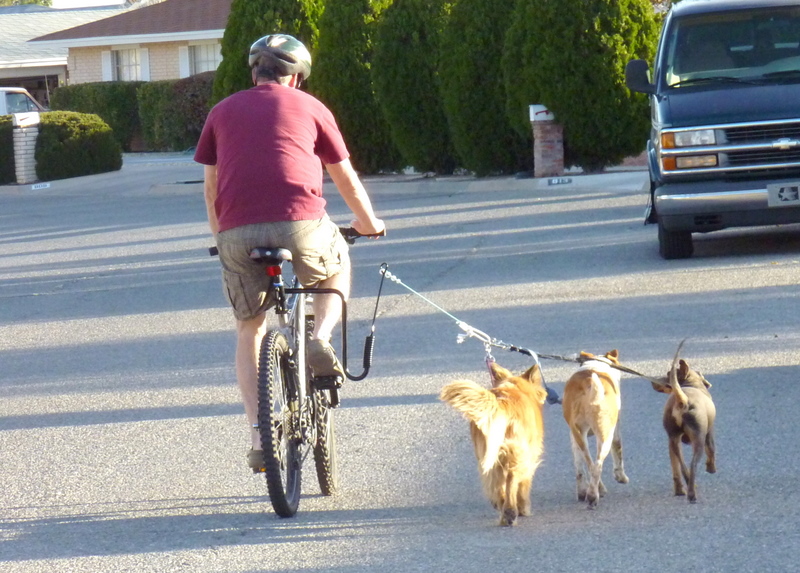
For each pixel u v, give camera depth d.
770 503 6.56
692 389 6.76
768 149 14.17
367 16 30.62
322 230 6.89
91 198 32.84
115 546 6.58
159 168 37.59
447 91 27.94
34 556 6.48
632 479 7.25
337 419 9.12
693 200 14.23
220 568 6.12
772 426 8.07
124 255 20.56
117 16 55.06
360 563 6.05
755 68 15.07
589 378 6.68
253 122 6.82
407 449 8.23
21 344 13.41
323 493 7.34
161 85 48.34
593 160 26.33
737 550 5.86
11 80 61.34
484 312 12.84
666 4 35.38
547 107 25.72
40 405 10.41
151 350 12.46
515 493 6.46
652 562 5.78
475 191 26.55
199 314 14.35
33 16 69.50
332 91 31.00
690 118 14.43
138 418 9.66
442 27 28.67
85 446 8.91
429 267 16.33
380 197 27.08
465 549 6.15
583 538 6.21
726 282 13.31
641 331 11.32
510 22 26.84
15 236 25.05
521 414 6.43
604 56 25.02
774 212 14.12
